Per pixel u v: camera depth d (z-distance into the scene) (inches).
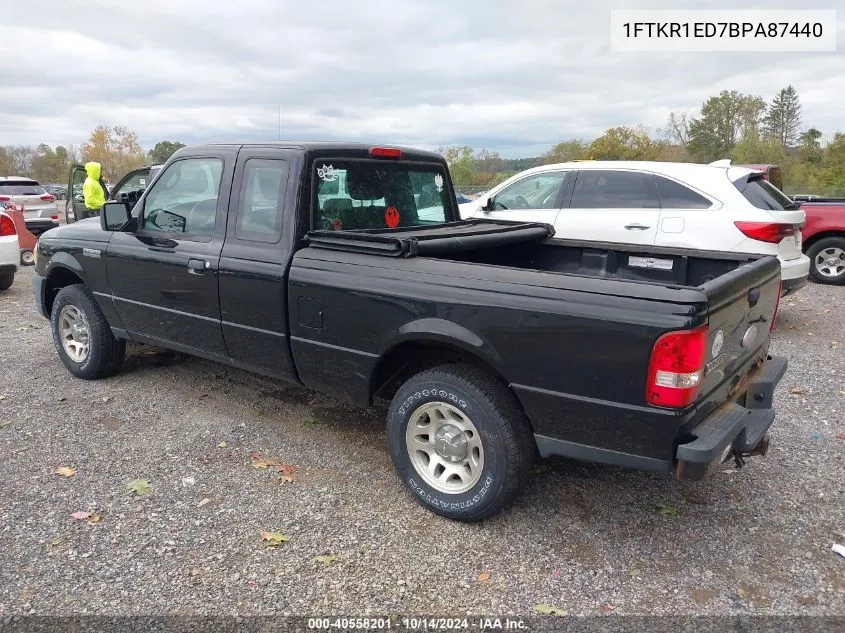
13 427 176.2
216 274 161.8
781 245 249.8
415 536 128.2
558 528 130.8
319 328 145.1
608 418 112.0
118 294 191.9
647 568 118.6
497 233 165.5
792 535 128.5
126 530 129.1
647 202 270.4
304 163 151.4
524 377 118.3
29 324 294.5
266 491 144.5
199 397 199.2
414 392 132.9
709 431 111.4
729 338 118.3
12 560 119.3
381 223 172.6
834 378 219.3
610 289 110.5
